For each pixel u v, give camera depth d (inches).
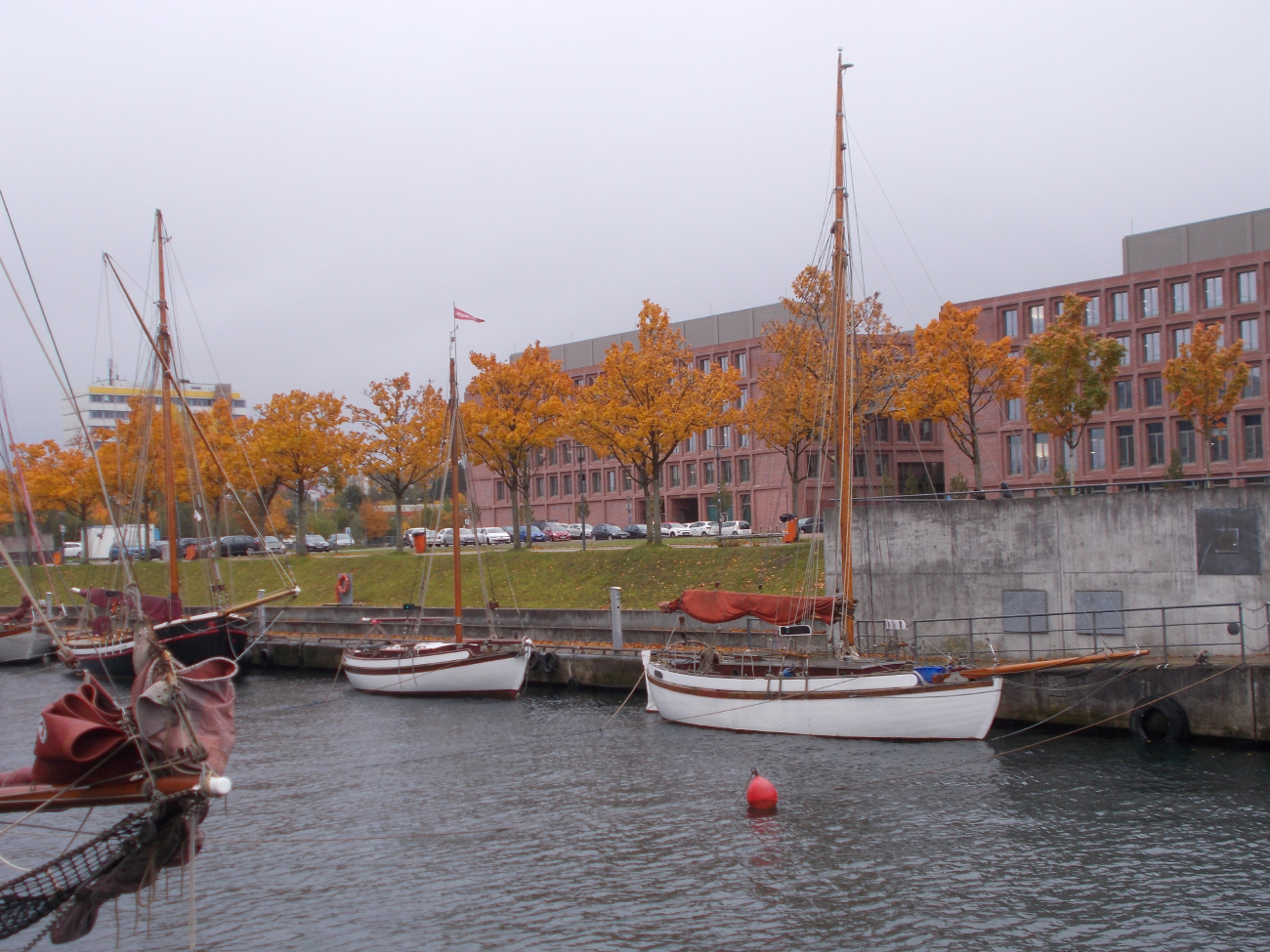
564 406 2632.9
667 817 1085.8
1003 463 3617.1
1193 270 3324.3
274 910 880.3
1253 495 1381.6
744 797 1140.5
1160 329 3376.0
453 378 2011.6
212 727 541.6
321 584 2837.1
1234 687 1242.0
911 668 1384.1
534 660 1889.8
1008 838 984.9
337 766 1362.0
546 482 4911.4
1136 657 1290.6
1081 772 1172.5
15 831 1127.6
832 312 1605.6
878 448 3929.6
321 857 1007.6
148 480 2458.2
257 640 2073.1
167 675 520.1
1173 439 3319.4
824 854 963.3
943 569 1628.9
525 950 791.7
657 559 2283.5
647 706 1653.5
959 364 2231.8
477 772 1298.0
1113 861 919.7
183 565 2576.3
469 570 2613.2
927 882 893.8
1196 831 979.9
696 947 789.2
